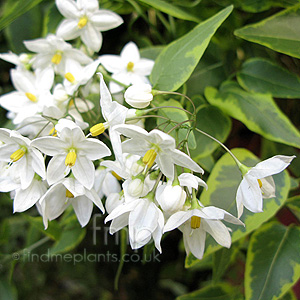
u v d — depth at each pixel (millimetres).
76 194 181
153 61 229
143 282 336
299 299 265
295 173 241
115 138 173
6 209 316
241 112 216
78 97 222
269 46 201
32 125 214
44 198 183
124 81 221
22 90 228
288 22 205
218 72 237
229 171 205
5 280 273
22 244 331
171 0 233
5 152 192
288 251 209
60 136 179
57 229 246
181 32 245
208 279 333
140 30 268
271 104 216
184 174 177
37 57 226
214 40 236
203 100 225
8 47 282
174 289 338
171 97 220
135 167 186
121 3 247
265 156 241
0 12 274
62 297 349
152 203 178
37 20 261
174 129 193
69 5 218
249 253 212
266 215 195
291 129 209
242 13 232
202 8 229
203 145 215
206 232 194
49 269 340
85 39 225
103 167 207
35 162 188
